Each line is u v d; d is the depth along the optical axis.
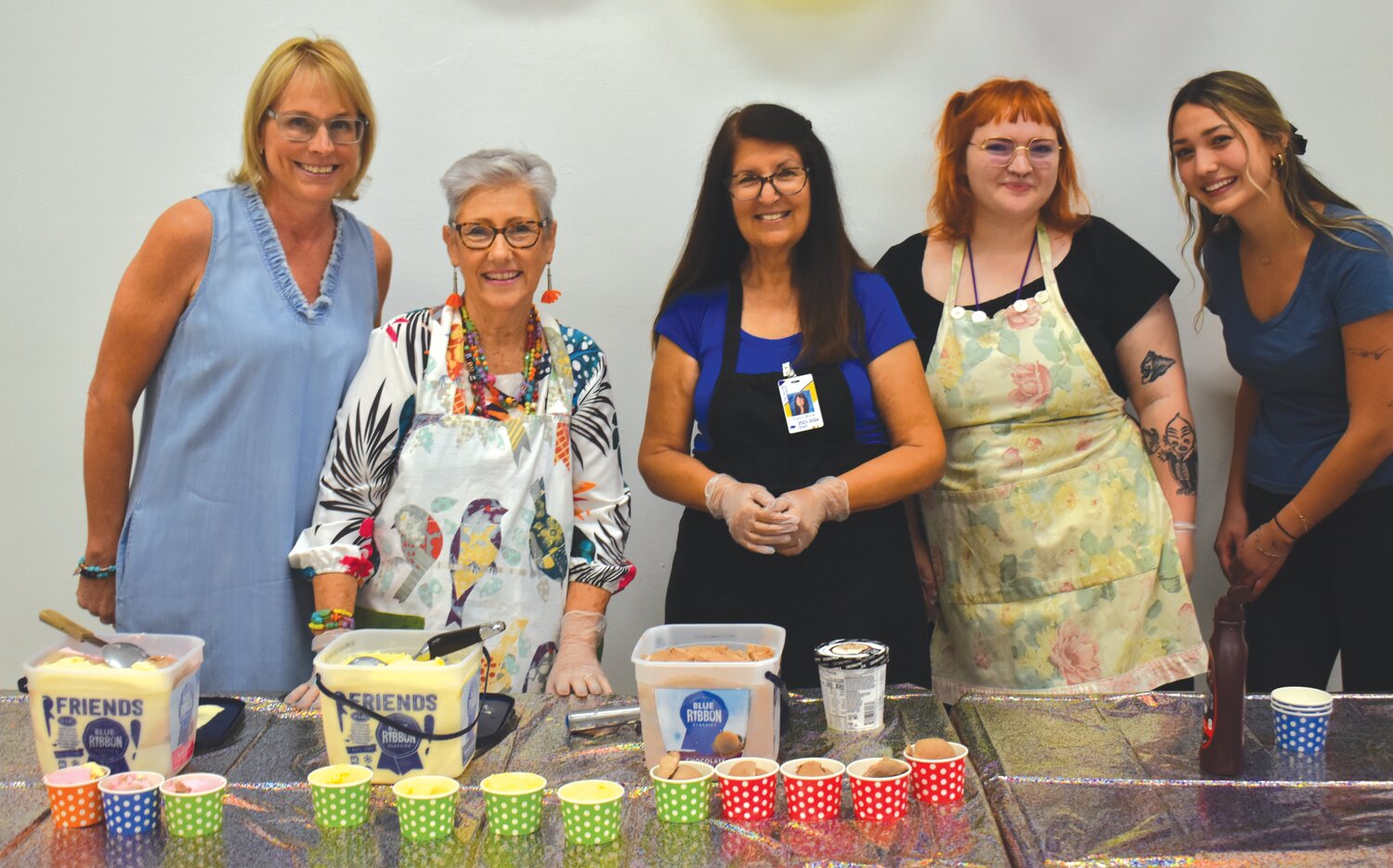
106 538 2.52
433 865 1.48
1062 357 2.66
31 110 3.20
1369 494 2.68
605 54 3.18
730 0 3.15
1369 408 2.56
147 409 2.49
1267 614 2.86
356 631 1.90
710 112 3.19
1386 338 2.52
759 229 2.45
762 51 3.17
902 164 3.19
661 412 2.62
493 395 2.34
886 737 1.86
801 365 2.49
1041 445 2.68
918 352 2.59
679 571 2.63
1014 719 1.92
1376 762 1.73
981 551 2.73
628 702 2.01
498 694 2.03
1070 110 3.18
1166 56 3.15
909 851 1.49
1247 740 1.83
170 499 2.41
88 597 2.55
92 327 3.25
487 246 2.23
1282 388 2.76
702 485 2.47
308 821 1.61
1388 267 2.51
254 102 2.36
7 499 3.30
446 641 1.79
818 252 2.51
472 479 2.30
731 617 2.56
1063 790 1.65
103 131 3.20
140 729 1.71
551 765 1.79
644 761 1.79
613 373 3.29
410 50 3.18
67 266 3.24
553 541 2.36
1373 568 2.68
